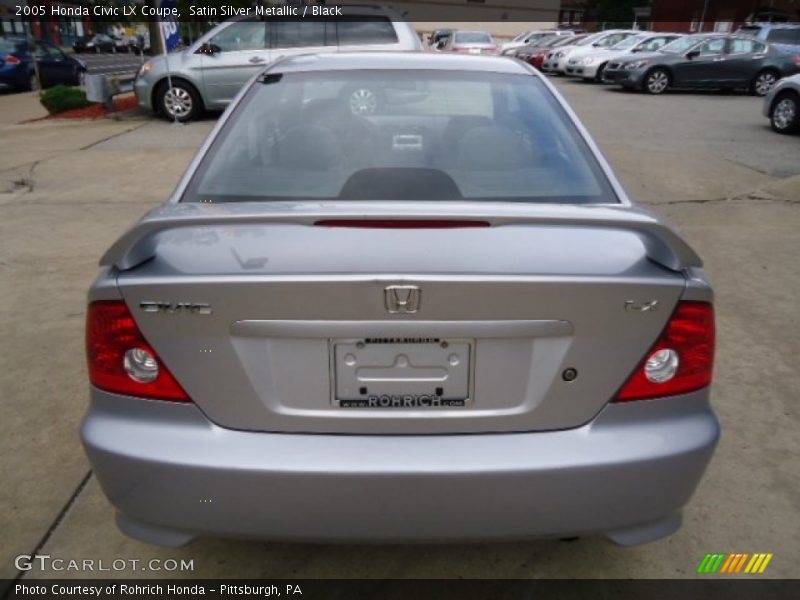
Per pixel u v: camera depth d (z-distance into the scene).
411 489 1.63
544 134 2.43
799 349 3.55
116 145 9.12
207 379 1.65
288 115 2.50
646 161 7.91
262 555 2.21
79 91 13.21
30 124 11.55
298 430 1.67
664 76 15.63
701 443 1.72
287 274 1.57
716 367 3.36
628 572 2.15
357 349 1.62
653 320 1.65
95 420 1.73
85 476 2.56
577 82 19.19
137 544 2.24
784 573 2.14
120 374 1.69
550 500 1.66
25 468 2.60
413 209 1.71
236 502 1.66
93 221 5.86
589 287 1.58
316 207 1.78
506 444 1.66
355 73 2.69
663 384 1.70
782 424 2.89
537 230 1.80
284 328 1.59
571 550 2.24
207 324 1.61
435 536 1.69
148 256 1.72
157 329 1.64
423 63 2.78
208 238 1.77
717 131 10.41
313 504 1.65
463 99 2.58
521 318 1.60
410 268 1.60
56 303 4.12
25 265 4.77
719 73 15.69
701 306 1.71
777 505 2.42
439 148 2.36
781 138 9.85
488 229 1.78
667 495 1.72
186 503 1.67
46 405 3.02
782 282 4.48
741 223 5.78
